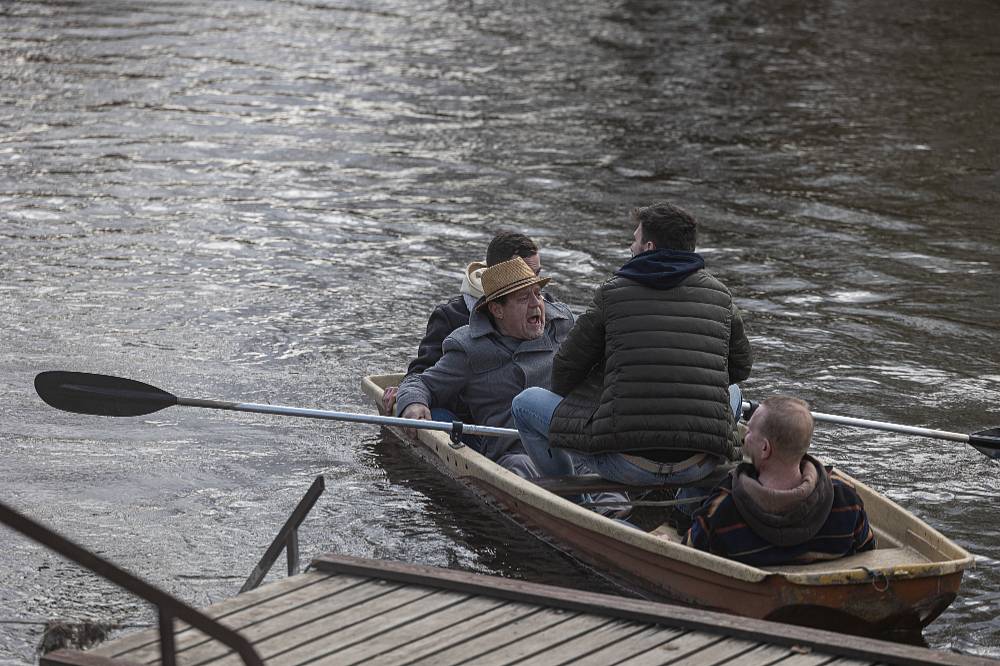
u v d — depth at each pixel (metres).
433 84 28.91
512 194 20.53
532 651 6.53
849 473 10.74
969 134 25.27
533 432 9.52
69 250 16.92
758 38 36.16
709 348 8.70
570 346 8.90
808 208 20.12
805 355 13.79
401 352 13.68
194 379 12.66
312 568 7.44
